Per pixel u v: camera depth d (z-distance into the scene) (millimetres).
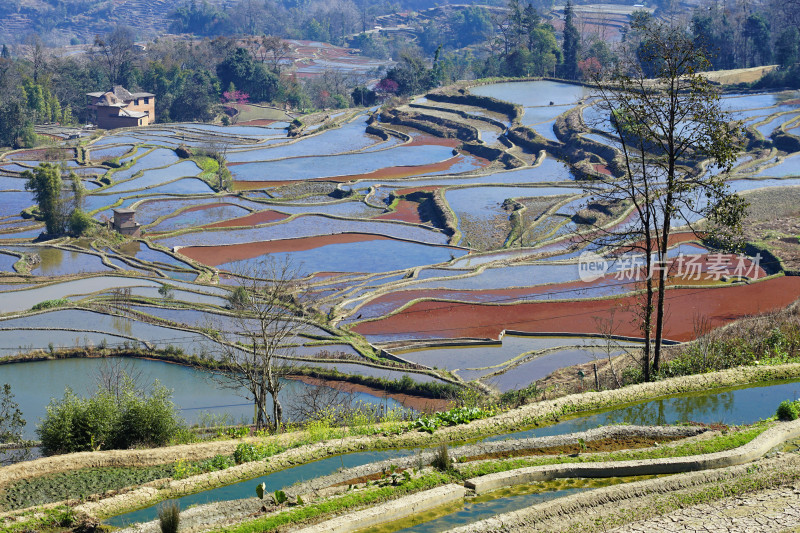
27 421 41938
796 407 24797
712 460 21016
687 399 28094
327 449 23547
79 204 97625
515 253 83938
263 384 34281
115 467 23109
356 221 101438
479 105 173625
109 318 62312
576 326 58344
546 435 24625
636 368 35000
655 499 18453
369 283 74188
